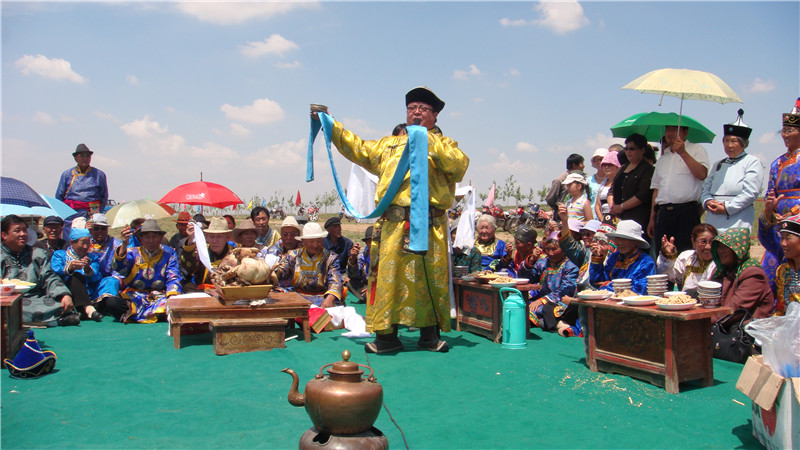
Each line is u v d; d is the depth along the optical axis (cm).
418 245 561
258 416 402
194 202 992
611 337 514
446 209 621
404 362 558
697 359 474
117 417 400
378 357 581
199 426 383
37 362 494
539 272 757
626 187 786
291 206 6088
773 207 621
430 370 528
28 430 374
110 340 653
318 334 695
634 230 605
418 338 681
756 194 654
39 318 721
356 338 671
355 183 789
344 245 1037
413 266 594
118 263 775
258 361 555
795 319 339
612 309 509
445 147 595
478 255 809
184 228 927
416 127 566
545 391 466
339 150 621
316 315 700
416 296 595
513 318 620
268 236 998
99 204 1088
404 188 595
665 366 465
